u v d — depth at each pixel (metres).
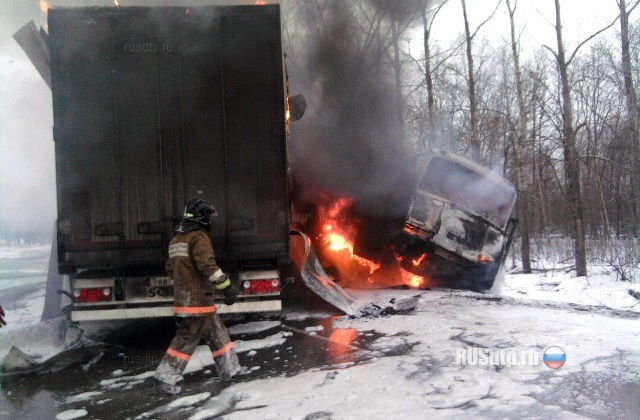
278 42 6.00
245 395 4.14
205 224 4.57
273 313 6.99
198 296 4.43
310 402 3.87
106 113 5.88
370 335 5.96
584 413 3.43
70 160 5.83
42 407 4.24
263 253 5.95
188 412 3.90
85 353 5.93
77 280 5.86
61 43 5.86
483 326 6.04
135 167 5.87
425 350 5.13
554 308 7.50
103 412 4.03
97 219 5.84
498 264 10.37
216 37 5.96
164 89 5.92
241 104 5.97
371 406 3.69
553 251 24.59
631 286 13.16
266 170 5.97
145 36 5.91
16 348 5.25
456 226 10.25
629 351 4.78
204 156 5.92
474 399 3.73
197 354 5.50
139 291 5.89
